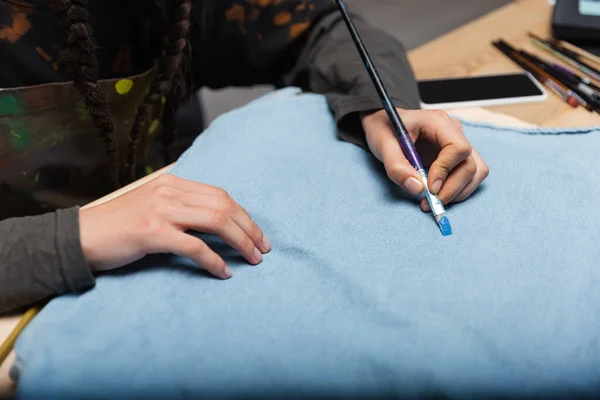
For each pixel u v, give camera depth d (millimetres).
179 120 955
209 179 506
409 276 408
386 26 1086
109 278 420
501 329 365
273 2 720
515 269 408
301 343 363
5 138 628
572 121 648
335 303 392
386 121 537
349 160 531
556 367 343
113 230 417
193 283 415
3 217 705
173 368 350
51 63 608
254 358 354
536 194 474
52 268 401
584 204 461
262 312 387
